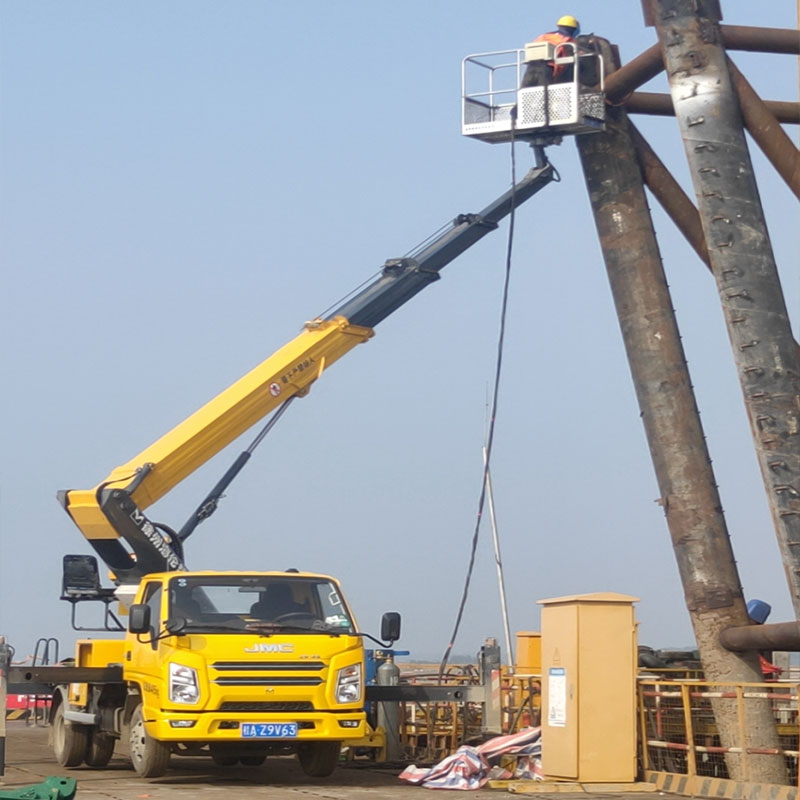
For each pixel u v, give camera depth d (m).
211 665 15.53
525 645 21.16
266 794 14.97
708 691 17.28
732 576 17.80
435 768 16.25
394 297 23.86
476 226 24.47
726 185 17.02
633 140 19.45
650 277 18.81
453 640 19.70
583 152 19.62
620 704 15.59
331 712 15.85
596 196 19.34
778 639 16.27
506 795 15.14
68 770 18.38
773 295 16.84
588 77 19.59
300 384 23.06
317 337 23.30
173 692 15.45
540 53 19.59
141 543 21.19
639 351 18.66
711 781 14.91
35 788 13.23
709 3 17.48
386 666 18.73
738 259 16.88
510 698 19.36
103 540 21.58
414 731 20.59
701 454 18.22
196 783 16.27
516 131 19.75
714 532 17.88
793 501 16.39
